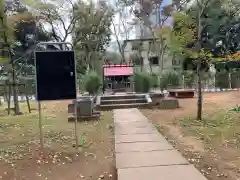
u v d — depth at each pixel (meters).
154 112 12.87
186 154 6.29
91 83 17.09
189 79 25.58
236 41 32.19
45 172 5.37
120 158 5.75
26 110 15.62
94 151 6.64
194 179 4.47
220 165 5.57
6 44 13.78
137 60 43.38
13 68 14.59
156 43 37.91
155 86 19.83
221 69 29.08
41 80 6.25
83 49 36.09
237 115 11.22
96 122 10.60
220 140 7.48
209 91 24.72
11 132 8.97
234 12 21.41
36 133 8.65
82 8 27.36
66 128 9.42
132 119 10.82
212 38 29.75
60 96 6.31
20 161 5.97
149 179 4.51
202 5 10.69
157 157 5.75
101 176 5.11
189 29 10.38
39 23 26.81
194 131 8.55
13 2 16.02
